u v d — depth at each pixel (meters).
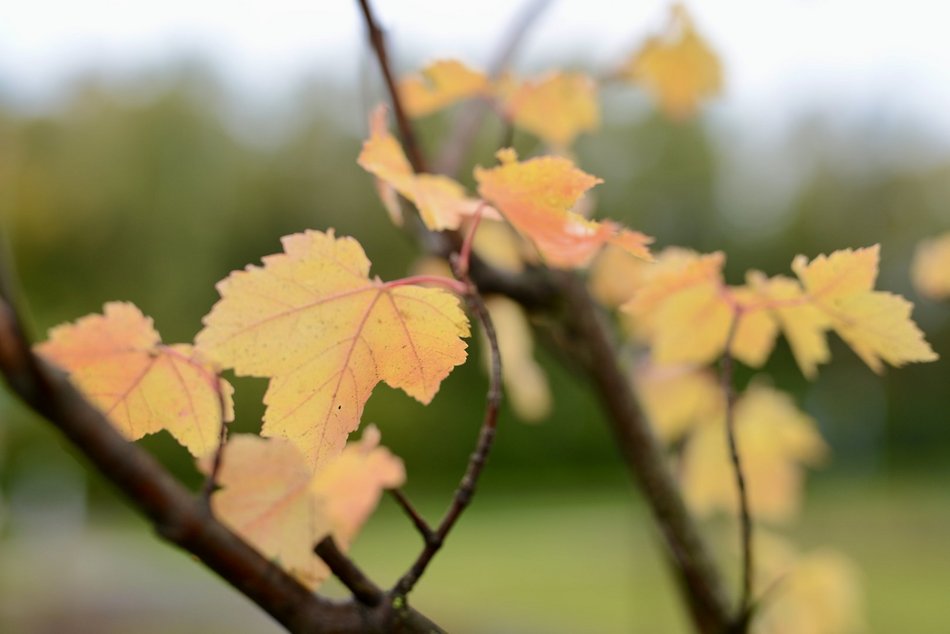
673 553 1.30
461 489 0.74
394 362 0.76
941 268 1.78
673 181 13.59
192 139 20.03
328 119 19.95
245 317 0.73
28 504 16.53
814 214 18.33
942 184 16.89
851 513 13.21
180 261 19.52
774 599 1.83
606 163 11.92
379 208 15.07
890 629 6.65
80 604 9.07
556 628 7.59
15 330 0.51
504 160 0.79
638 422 1.32
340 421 0.76
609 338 1.35
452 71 1.30
